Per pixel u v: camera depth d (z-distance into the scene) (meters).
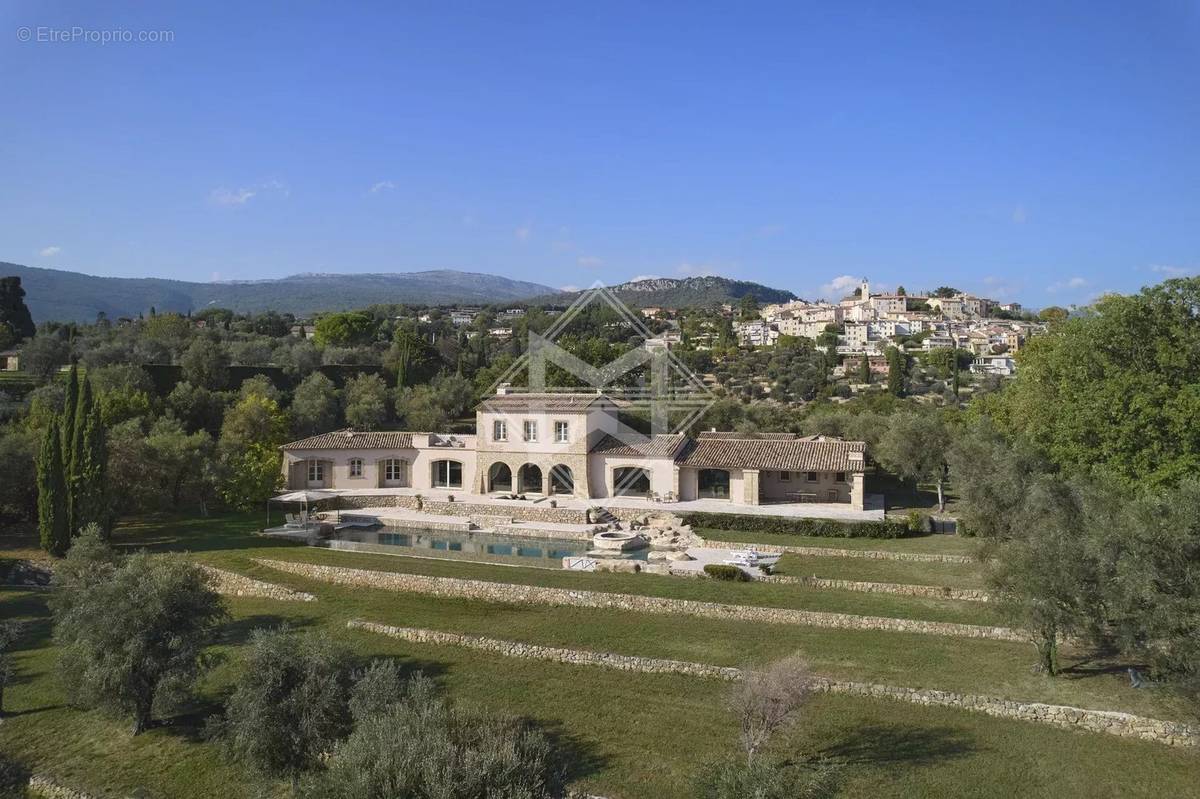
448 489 62.91
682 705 25.83
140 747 25.33
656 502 56.56
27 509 52.47
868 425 69.44
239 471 56.69
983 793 20.42
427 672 28.84
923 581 38.22
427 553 46.03
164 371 86.50
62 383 77.12
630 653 30.05
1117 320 43.78
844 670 28.02
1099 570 25.16
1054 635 26.86
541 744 20.19
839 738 23.33
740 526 50.72
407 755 17.12
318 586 40.56
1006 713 24.77
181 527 52.56
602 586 38.41
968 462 48.31
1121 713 23.72
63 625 27.94
